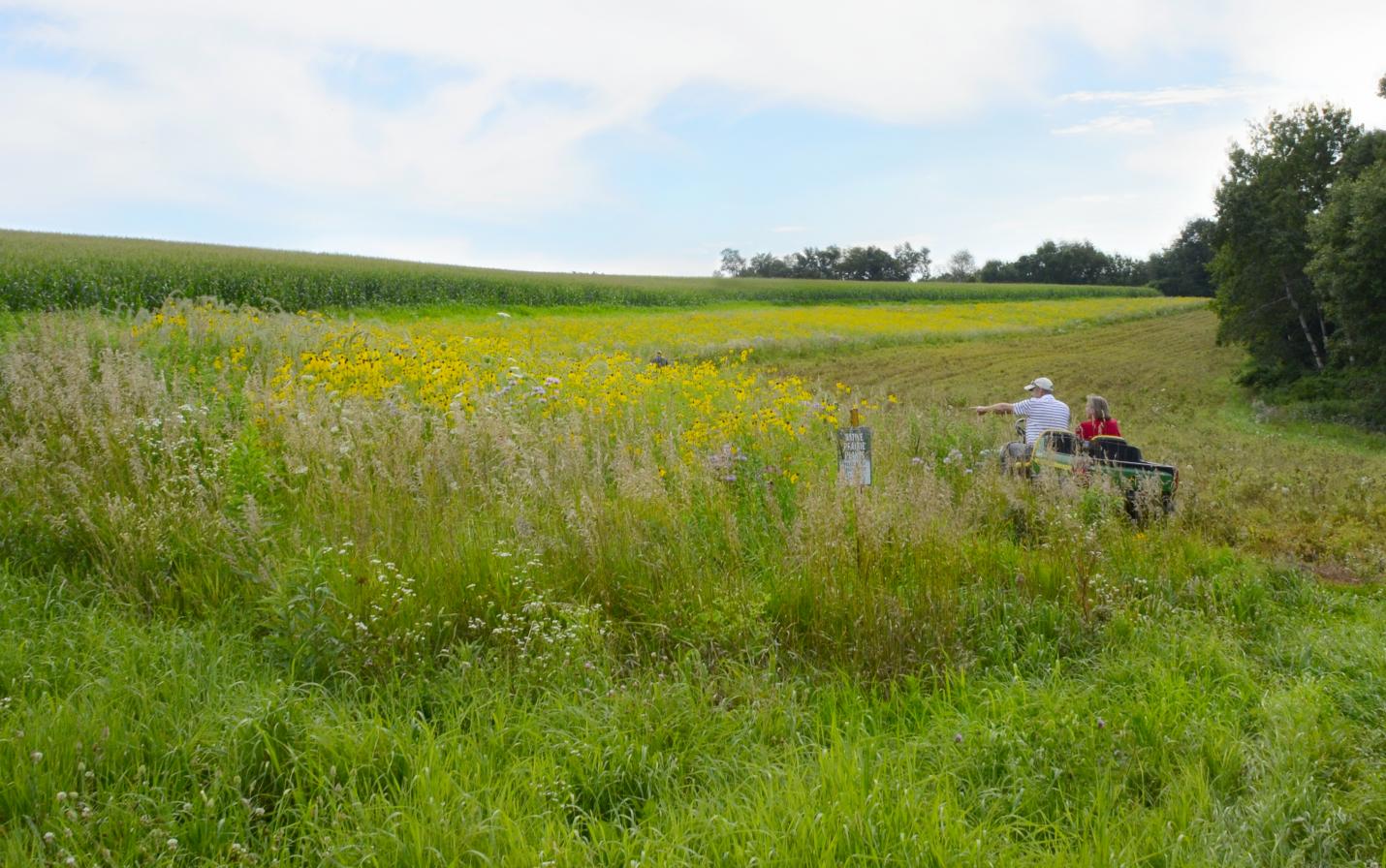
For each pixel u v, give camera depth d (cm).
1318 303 3559
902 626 586
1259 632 687
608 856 363
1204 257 11556
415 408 1077
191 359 1280
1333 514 1149
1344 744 477
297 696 479
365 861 347
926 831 369
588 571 638
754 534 759
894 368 3359
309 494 756
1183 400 2930
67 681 475
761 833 362
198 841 366
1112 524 836
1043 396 1223
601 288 5694
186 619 565
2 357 1077
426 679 513
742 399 1314
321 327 1653
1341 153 3603
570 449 865
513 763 425
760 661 566
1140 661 579
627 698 480
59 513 675
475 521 720
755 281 9031
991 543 777
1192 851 383
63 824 353
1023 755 456
